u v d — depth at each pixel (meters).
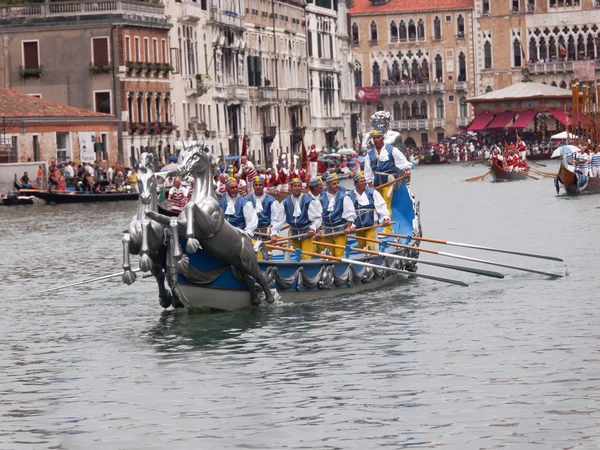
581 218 66.88
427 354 29.59
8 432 24.39
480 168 171.12
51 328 35.97
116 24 130.62
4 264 54.16
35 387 28.22
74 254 57.78
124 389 27.64
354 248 40.12
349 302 38.34
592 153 93.81
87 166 116.75
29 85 132.12
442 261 49.31
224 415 24.95
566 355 28.70
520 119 196.12
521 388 25.80
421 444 22.34
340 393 26.22
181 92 147.38
